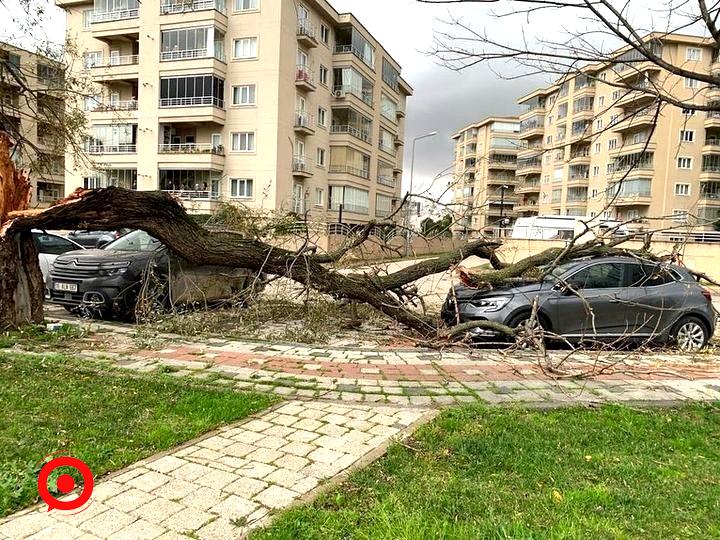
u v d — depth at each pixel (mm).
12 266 6898
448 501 2961
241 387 5141
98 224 6797
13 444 3516
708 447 3975
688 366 6797
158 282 8148
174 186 33094
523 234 34688
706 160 43500
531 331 6551
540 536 2598
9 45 10211
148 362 5895
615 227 8836
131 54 34250
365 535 2604
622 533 2666
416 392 5203
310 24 34531
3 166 6883
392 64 47188
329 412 4543
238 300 8906
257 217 10477
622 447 3918
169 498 2959
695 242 21391
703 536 2689
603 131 5668
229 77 32125
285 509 2857
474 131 80812
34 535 2562
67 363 5555
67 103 12391
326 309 9023
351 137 39281
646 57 4492
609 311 7871
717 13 4465
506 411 4625
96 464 3316
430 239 10508
